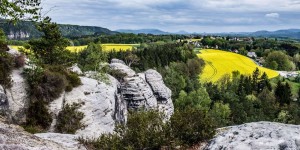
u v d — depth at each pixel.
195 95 109.69
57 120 27.16
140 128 14.56
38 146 13.91
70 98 29.80
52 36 48.84
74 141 16.97
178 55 171.88
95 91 32.44
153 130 14.50
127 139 14.63
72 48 165.75
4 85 26.42
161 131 14.38
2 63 27.64
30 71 28.36
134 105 57.81
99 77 44.56
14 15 11.77
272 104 123.50
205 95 110.25
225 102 121.31
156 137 14.09
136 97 57.94
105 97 32.81
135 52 165.00
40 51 48.44
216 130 14.98
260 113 107.06
